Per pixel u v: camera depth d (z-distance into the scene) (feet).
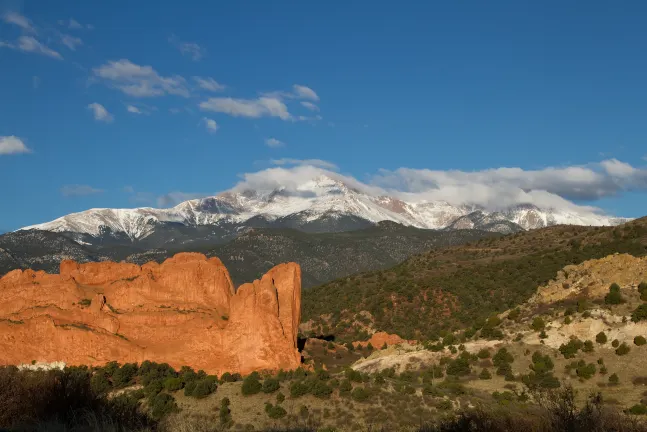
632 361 249.96
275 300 283.59
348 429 198.59
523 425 94.22
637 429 89.20
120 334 271.69
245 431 192.65
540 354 270.87
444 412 213.66
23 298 281.54
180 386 235.61
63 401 95.55
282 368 268.82
